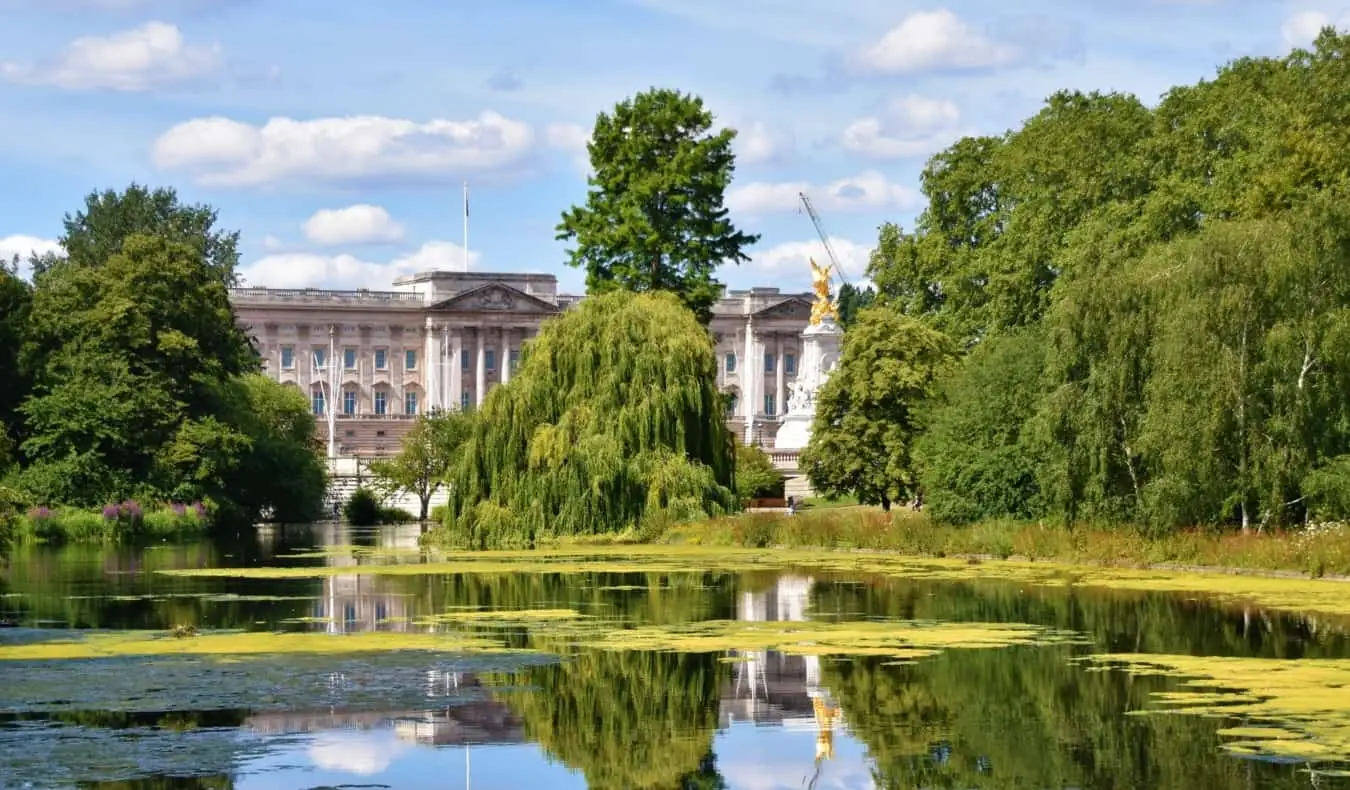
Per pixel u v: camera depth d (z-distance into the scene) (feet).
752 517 242.58
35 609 154.71
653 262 322.96
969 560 208.64
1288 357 179.01
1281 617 136.87
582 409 244.63
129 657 117.80
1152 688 101.09
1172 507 184.55
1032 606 148.36
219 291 362.33
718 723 93.76
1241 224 187.11
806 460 310.24
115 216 570.87
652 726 93.09
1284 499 181.78
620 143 328.49
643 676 108.78
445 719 94.89
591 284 326.03
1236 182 244.01
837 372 308.40
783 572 193.47
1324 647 118.83
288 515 409.49
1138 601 151.02
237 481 378.94
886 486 302.04
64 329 334.85
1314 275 180.65
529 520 240.94
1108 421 192.44
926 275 339.57
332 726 93.04
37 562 229.04
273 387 478.59
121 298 334.65
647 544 241.76
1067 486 197.16
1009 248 296.10
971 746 86.43
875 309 312.71
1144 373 191.11
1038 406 202.80
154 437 327.06
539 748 87.76
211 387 355.15
